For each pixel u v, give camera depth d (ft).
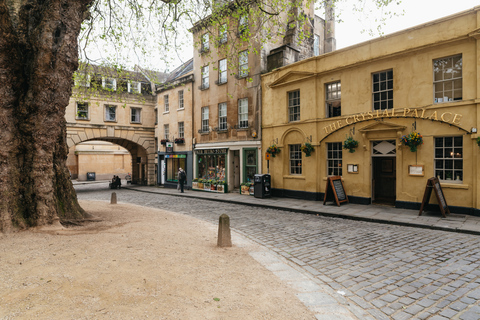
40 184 22.16
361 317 11.46
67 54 22.20
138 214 32.42
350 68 41.91
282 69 51.39
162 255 17.33
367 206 38.86
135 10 36.70
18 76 21.44
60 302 11.39
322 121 45.42
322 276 15.94
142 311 10.88
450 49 32.78
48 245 18.24
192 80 72.90
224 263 16.78
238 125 60.75
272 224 30.60
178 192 68.28
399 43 36.76
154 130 93.76
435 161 34.27
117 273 14.28
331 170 45.29
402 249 20.92
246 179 59.57
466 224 27.22
